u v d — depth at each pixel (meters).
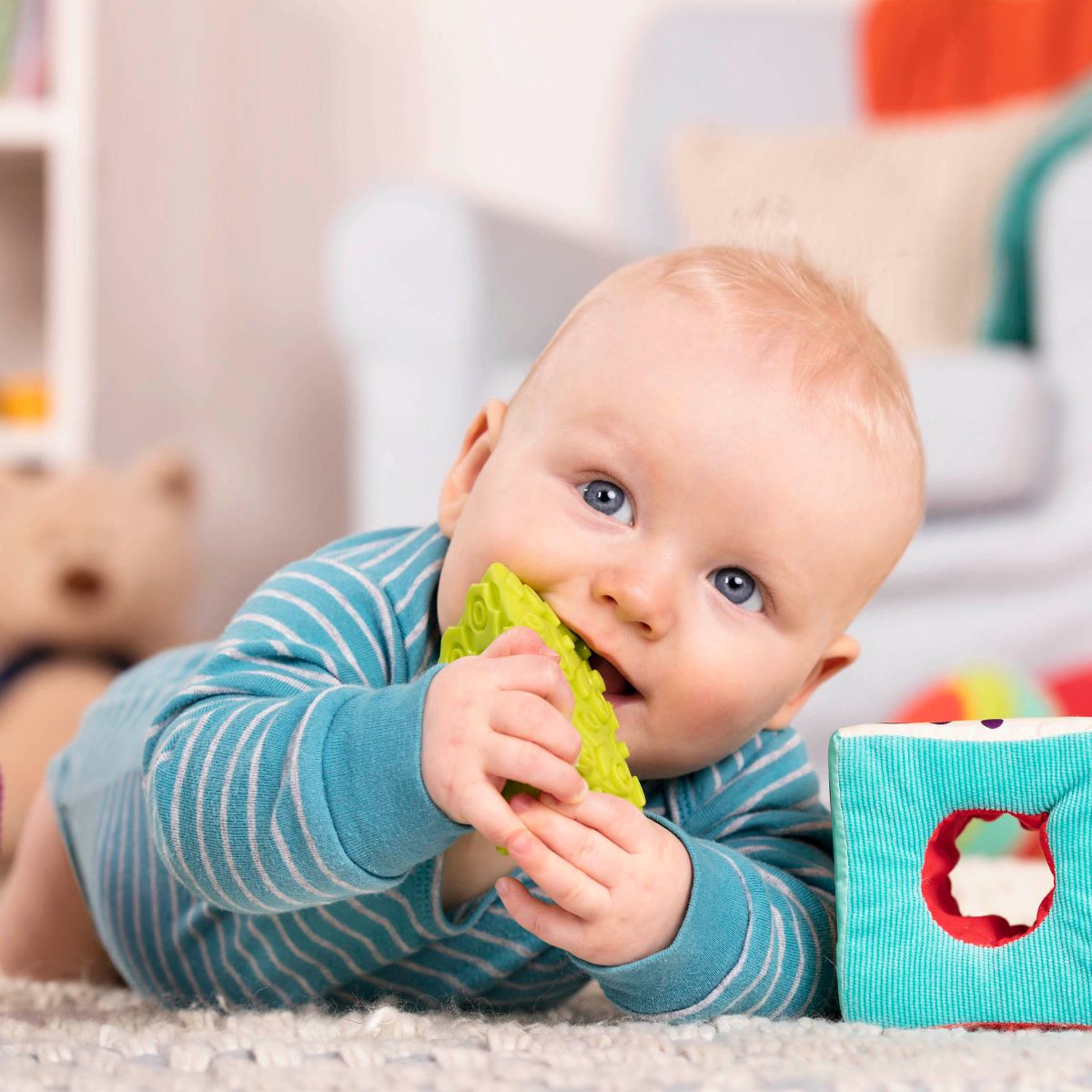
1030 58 2.69
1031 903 1.21
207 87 3.07
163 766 0.75
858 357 0.84
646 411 0.78
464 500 0.88
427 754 0.67
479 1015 0.81
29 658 2.12
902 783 0.77
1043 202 1.88
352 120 3.12
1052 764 0.75
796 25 2.92
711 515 0.77
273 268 3.11
